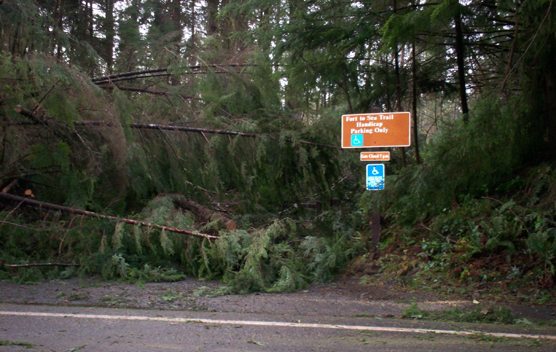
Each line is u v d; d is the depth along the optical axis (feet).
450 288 18.88
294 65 31.58
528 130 24.91
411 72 33.55
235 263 22.50
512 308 15.47
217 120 30.86
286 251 23.67
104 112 25.11
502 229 21.11
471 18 25.86
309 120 36.94
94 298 16.40
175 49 32.73
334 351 10.16
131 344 10.52
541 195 22.79
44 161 24.82
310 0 28.96
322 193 31.45
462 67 28.40
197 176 31.83
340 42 29.27
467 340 11.28
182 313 14.47
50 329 11.78
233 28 35.19
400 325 13.05
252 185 32.01
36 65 22.09
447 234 23.70
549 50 22.85
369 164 25.70
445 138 22.25
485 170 23.27
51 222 23.27
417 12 22.36
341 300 17.43
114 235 22.36
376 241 25.94
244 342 10.90
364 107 34.94
